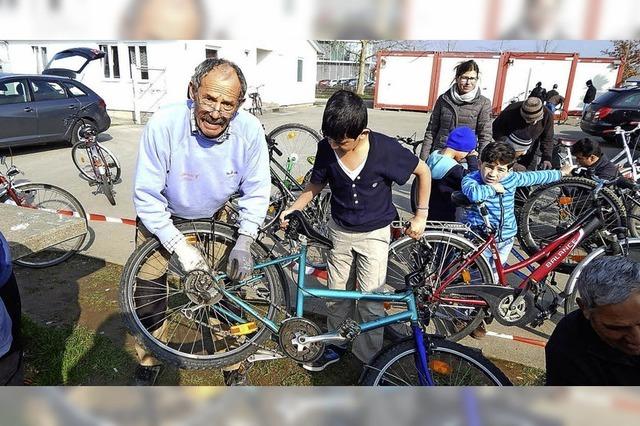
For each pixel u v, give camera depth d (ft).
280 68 61.77
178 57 40.75
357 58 100.17
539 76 64.85
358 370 8.39
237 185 6.59
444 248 8.57
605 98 35.04
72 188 19.49
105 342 8.78
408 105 70.03
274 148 14.03
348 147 6.47
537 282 8.59
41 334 8.84
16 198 11.44
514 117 13.50
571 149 15.43
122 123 40.04
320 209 12.27
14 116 24.18
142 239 7.12
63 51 36.96
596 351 4.60
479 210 8.59
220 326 7.54
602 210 9.59
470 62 11.34
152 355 6.98
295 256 7.16
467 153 9.95
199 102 5.47
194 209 6.59
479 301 8.48
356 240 7.49
